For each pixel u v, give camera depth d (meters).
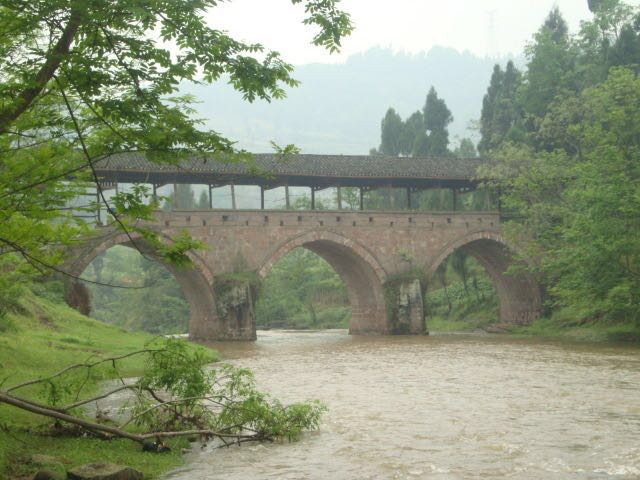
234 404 17.89
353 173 65.38
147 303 102.69
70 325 44.75
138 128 14.02
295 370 35.12
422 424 19.25
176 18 13.11
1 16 12.23
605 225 48.78
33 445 15.08
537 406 22.09
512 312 77.81
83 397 23.66
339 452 15.96
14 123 13.93
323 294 111.00
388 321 68.62
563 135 72.56
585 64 80.44
